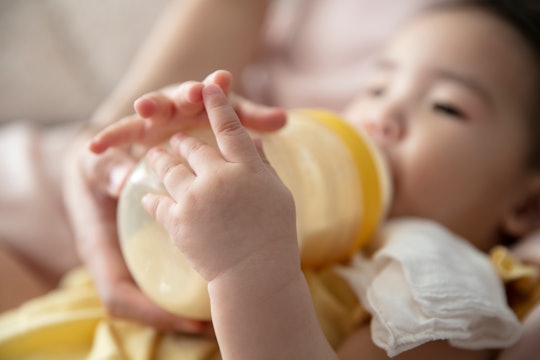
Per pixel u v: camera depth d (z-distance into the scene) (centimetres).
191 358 61
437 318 54
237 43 99
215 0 100
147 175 54
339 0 114
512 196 85
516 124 83
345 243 67
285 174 58
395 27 107
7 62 118
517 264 70
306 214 61
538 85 84
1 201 91
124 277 68
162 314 63
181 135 52
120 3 122
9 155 95
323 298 66
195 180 48
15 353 66
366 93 88
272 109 62
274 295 48
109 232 72
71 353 66
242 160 48
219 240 47
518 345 60
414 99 81
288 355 48
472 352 60
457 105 80
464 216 82
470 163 80
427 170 79
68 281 85
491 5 91
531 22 88
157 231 53
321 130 67
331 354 50
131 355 62
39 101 119
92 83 121
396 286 58
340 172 65
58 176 94
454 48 83
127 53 121
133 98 89
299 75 112
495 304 57
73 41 121
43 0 121
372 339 55
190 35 96
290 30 116
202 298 53
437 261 61
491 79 82
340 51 110
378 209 68
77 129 101
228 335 48
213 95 49
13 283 83
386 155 79
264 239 47
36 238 91
